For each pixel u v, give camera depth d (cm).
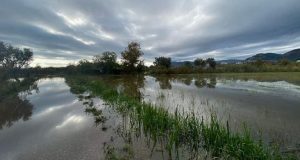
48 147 830
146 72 8344
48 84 4312
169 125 935
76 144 855
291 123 1086
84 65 8306
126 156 735
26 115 1441
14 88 2997
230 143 700
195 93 2270
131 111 1313
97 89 2523
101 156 739
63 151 788
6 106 1812
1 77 3506
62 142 881
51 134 995
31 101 2064
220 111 1382
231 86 2884
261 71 6606
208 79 4344
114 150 783
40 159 728
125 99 1669
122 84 3534
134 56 7594
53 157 740
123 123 1106
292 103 1595
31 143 882
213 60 8519
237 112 1346
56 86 3784
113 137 924
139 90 2627
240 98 1877
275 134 917
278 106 1502
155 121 959
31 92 2883
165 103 1703
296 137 876
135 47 7619
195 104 1647
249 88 2572
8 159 735
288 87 2550
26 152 788
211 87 2853
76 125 1133
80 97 2150
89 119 1248
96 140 893
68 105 1753
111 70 8044
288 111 1349
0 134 1015
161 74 7675
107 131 1008
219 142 731
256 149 636
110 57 8088
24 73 7875
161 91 2489
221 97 1955
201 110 1421
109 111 1434
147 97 2056
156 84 3519
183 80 4350
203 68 8231
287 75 4528
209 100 1812
